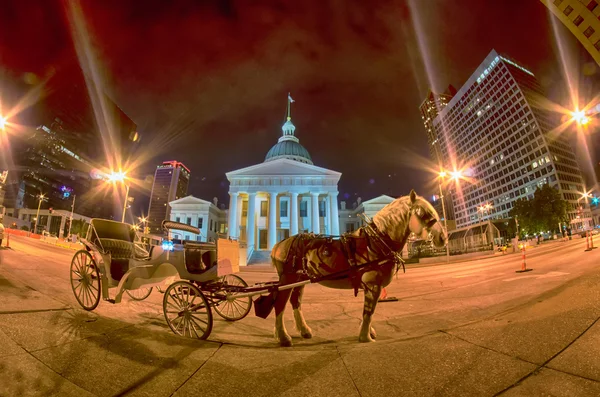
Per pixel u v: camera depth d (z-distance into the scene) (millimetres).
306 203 57719
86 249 6312
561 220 57219
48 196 123312
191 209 65000
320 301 9031
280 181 55000
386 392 2604
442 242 4469
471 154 119875
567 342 3193
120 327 4723
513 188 99062
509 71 102438
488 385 2605
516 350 3178
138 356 3545
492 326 3998
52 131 131250
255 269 32531
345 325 5875
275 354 3602
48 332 4109
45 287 7762
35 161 121000
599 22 13570
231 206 53438
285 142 77125
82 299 6621
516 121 98812
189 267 5832
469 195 119938
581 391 2387
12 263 12703
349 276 4660
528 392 2453
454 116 131000
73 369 3168
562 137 96812
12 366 3109
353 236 4953
